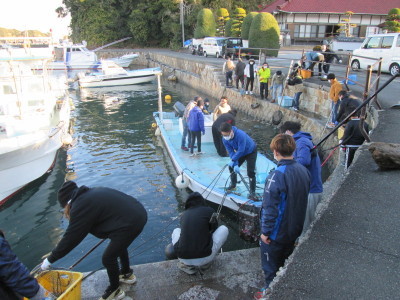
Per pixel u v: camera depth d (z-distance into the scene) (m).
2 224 7.23
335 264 2.72
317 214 3.49
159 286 3.60
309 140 3.77
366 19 32.78
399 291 2.41
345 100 7.02
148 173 9.61
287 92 14.45
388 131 6.32
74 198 3.06
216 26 36.97
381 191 3.85
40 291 2.49
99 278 3.82
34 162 8.78
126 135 13.82
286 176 2.88
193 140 9.02
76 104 21.06
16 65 9.95
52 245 6.48
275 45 23.08
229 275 3.72
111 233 3.13
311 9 32.25
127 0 49.06
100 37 50.09
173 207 7.53
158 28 47.97
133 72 28.98
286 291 2.49
